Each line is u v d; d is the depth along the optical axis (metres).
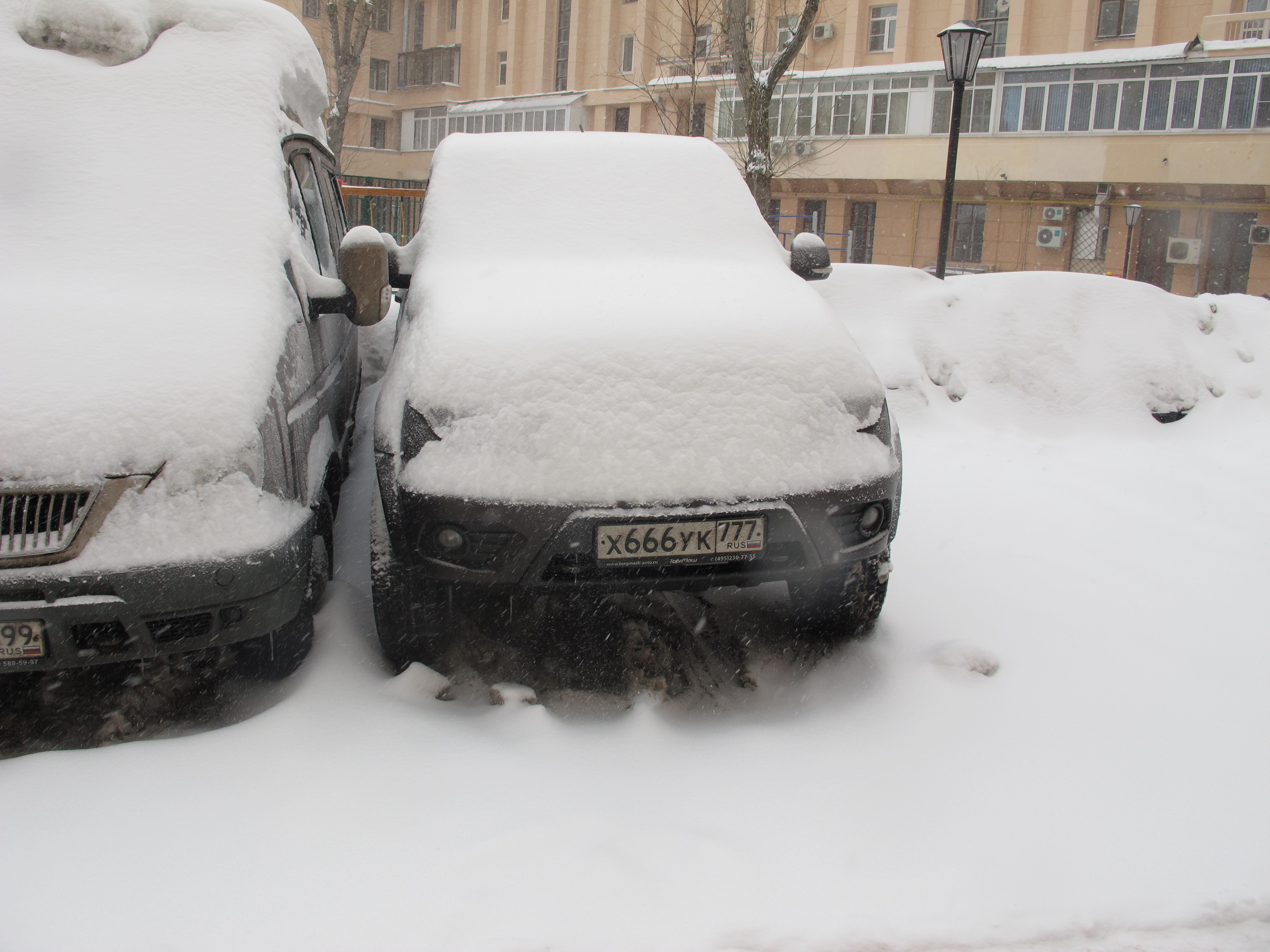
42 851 2.12
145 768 2.39
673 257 3.76
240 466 2.56
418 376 2.85
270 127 3.60
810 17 10.32
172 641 2.46
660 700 2.89
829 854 2.20
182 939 1.89
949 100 29.39
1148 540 4.44
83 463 2.40
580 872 2.09
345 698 2.73
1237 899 2.11
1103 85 27.45
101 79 3.53
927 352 6.93
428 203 4.05
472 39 45.47
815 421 2.85
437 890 2.03
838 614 3.15
